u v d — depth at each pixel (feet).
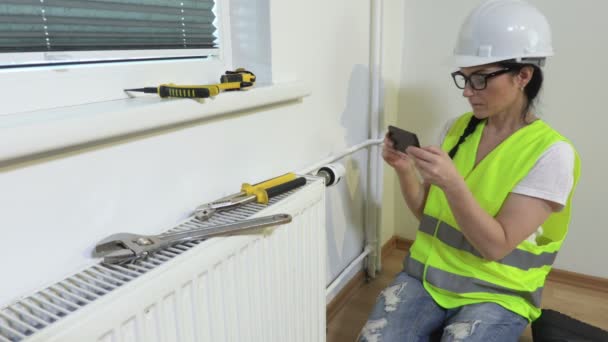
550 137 3.24
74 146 2.02
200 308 2.20
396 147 3.74
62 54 2.26
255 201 2.76
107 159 2.20
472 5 5.31
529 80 3.32
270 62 3.29
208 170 2.84
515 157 3.32
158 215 2.54
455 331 3.15
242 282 2.48
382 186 5.57
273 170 3.49
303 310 3.20
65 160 2.02
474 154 3.66
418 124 6.04
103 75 2.41
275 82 3.36
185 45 2.98
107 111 2.07
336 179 3.83
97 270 2.00
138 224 2.43
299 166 3.85
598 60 4.89
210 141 2.82
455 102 5.70
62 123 1.84
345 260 5.18
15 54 2.08
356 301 5.34
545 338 3.79
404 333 3.32
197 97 2.42
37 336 1.54
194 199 2.77
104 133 2.02
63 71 2.23
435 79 5.76
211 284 2.24
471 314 3.26
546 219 3.26
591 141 5.14
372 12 4.75
